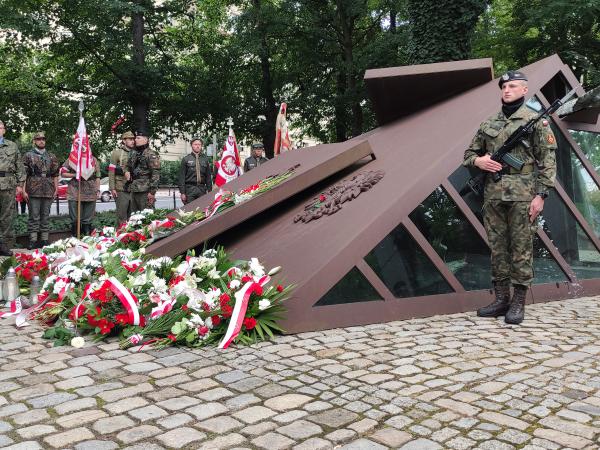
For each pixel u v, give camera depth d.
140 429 2.65
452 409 2.86
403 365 3.56
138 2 17.73
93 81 19.73
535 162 4.65
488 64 6.81
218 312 4.14
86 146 9.73
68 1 16.66
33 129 20.03
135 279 4.42
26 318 4.93
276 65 22.88
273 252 5.23
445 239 5.12
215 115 21.23
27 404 2.96
